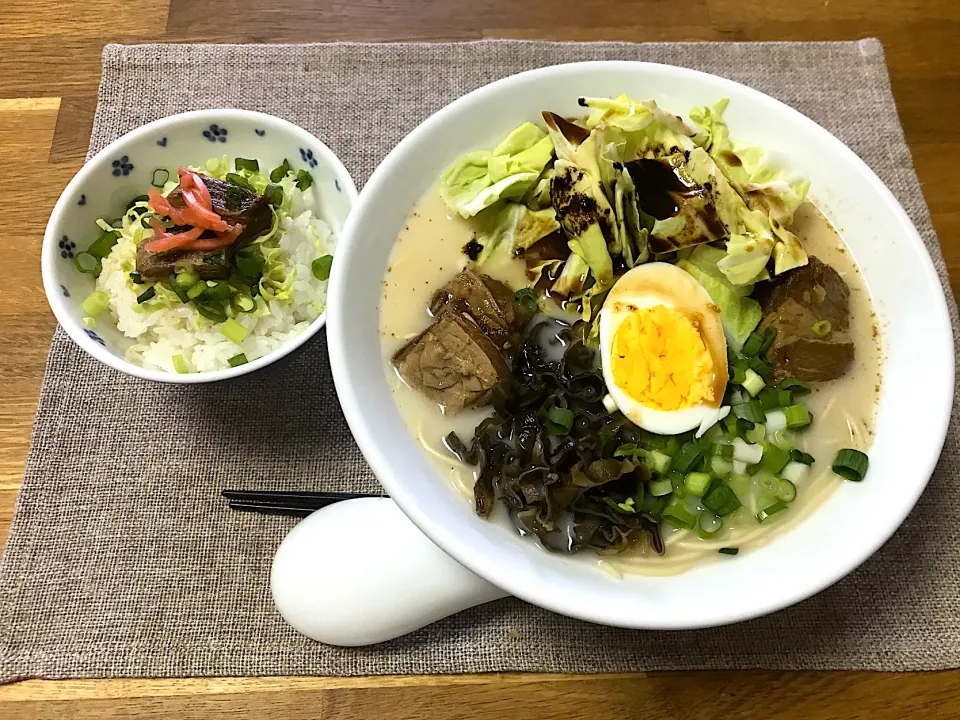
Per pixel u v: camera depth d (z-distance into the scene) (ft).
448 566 0.76
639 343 0.79
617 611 0.62
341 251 0.75
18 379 0.91
